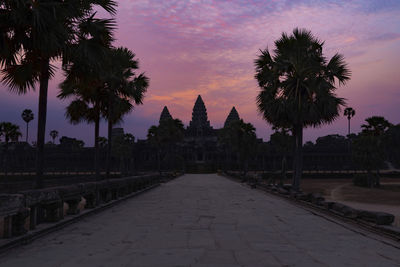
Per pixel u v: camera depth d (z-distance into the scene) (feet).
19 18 25.98
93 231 26.48
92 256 18.80
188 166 380.58
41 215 26.84
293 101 62.54
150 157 412.77
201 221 31.89
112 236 24.56
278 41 66.44
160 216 35.29
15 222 21.58
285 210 40.73
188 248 20.84
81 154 391.24
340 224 29.99
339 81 63.16
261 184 84.48
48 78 33.12
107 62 36.76
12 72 32.96
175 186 101.04
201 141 545.44
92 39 34.06
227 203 49.34
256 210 40.75
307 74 62.90
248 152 200.54
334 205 35.14
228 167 375.86
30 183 31.94
